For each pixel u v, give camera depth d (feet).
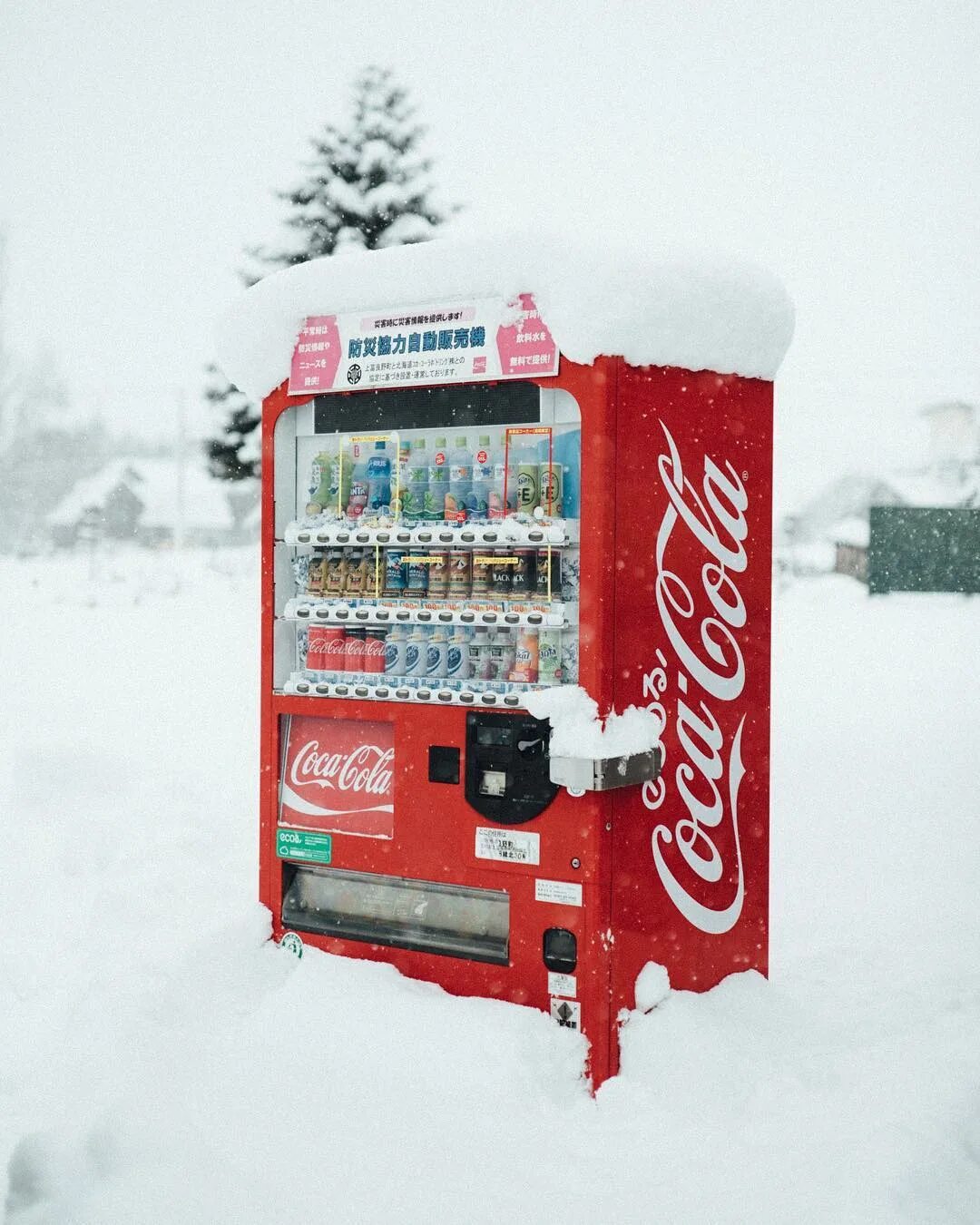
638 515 10.78
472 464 11.78
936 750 28.96
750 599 12.14
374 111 37.09
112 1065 10.43
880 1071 10.42
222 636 56.03
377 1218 8.48
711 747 11.68
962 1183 8.59
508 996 11.02
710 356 11.38
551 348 10.71
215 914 14.73
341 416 12.18
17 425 143.64
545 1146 9.40
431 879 11.47
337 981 11.44
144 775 23.00
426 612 11.22
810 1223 8.13
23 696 37.99
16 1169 9.02
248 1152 9.36
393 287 11.46
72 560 103.81
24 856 17.97
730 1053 10.46
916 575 79.00
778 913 16.11
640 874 10.91
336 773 12.25
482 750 11.19
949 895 16.76
